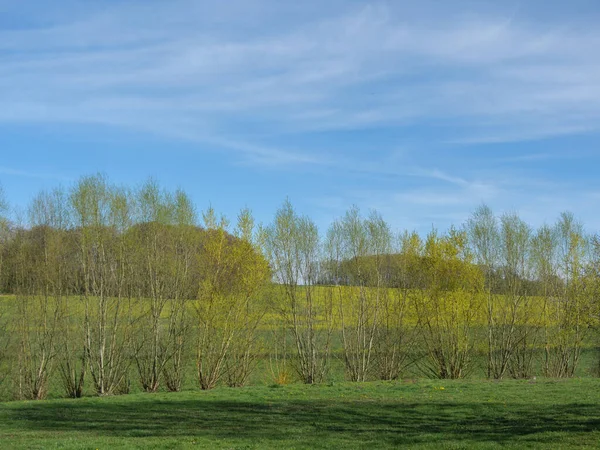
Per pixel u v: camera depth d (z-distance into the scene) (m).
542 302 49.09
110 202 42.41
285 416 23.11
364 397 28.16
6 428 21.42
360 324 46.91
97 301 42.09
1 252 42.22
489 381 34.56
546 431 17.34
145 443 17.44
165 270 43.19
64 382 41.94
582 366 51.84
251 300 43.94
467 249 47.88
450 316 47.09
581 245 47.56
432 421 20.84
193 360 43.84
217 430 20.09
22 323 41.47
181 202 44.00
